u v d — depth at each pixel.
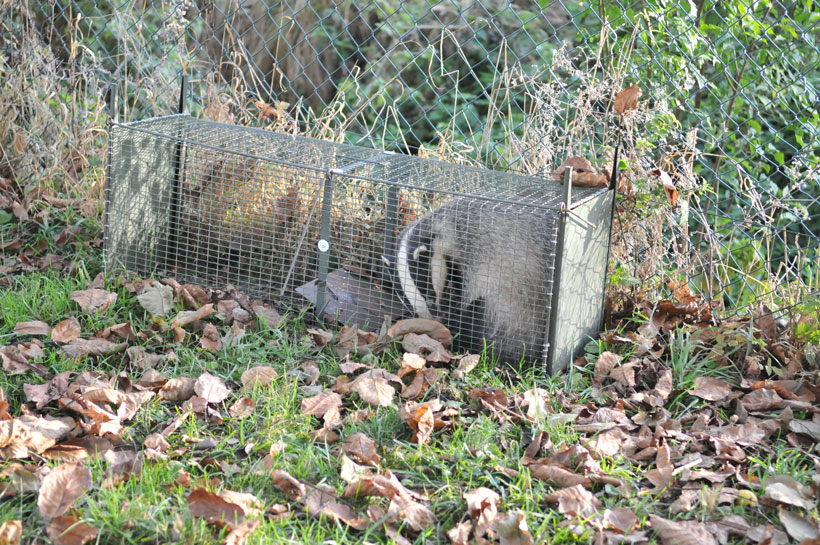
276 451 4.71
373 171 6.46
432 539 4.23
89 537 3.94
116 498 4.15
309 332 6.11
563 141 7.20
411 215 6.33
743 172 7.11
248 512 4.17
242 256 6.70
